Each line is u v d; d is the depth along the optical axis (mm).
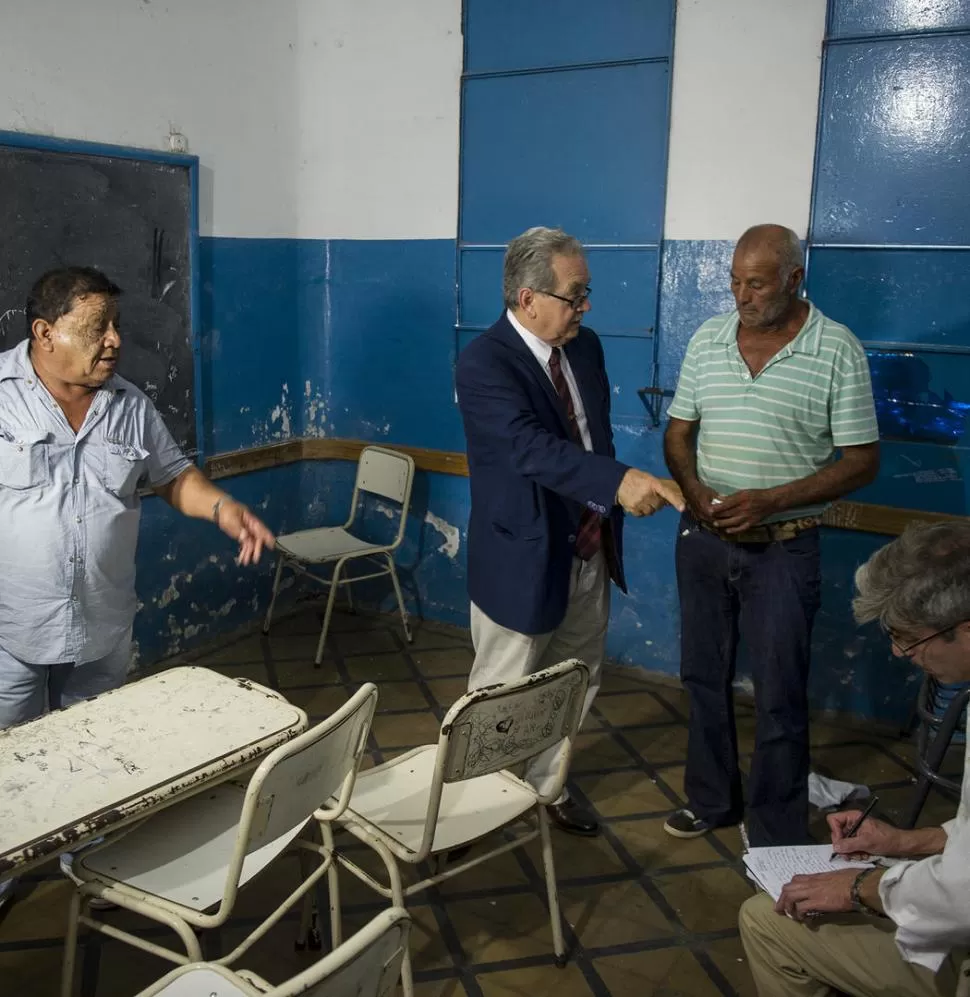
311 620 4059
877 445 2318
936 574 1316
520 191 3467
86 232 2973
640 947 2170
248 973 1511
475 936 2189
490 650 2391
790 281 2250
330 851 1871
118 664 2236
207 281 3502
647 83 3154
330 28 3717
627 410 3426
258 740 1694
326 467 4152
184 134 3314
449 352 3768
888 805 2758
